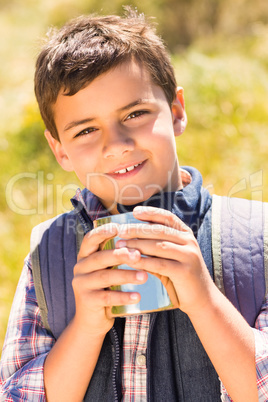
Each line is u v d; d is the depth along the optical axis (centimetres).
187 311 104
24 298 135
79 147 116
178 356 117
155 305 99
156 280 99
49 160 426
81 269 103
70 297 128
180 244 101
